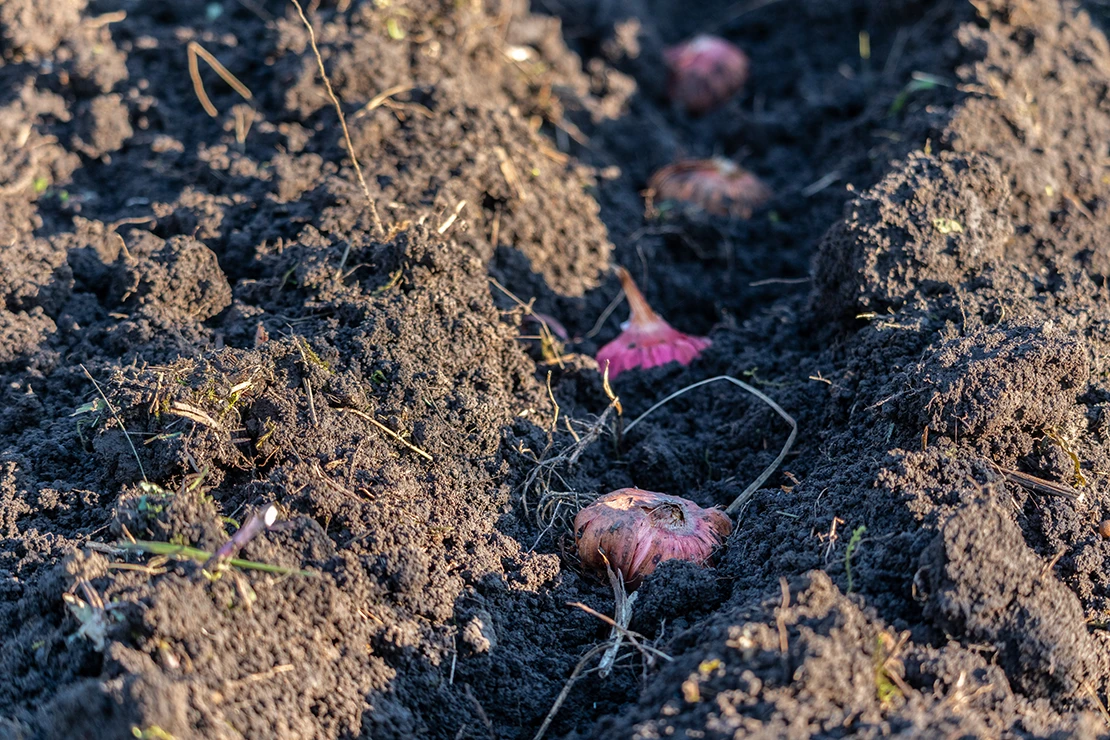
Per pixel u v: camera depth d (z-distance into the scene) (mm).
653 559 2688
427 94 3889
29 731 2107
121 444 2699
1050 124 4059
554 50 4844
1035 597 2336
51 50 4137
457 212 3527
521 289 3625
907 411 2777
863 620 2248
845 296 3322
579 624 2631
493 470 2914
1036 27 4336
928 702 2148
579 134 4641
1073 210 3691
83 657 2199
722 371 3562
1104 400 2895
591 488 3049
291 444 2701
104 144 3883
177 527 2395
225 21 4527
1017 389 2691
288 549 2436
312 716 2234
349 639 2359
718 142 5129
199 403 2709
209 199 3586
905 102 4336
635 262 4043
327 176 3615
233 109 3953
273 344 2865
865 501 2576
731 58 5320
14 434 2936
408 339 3016
